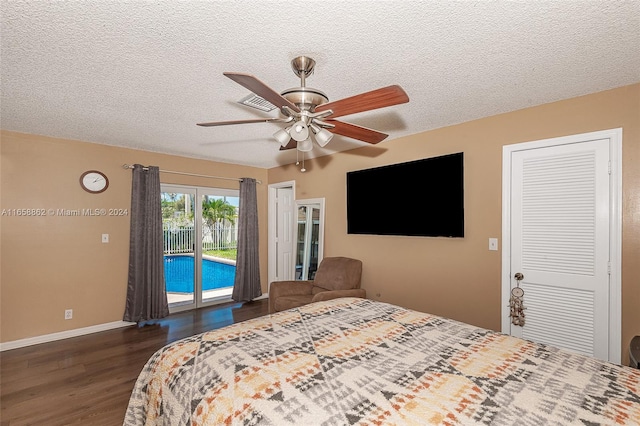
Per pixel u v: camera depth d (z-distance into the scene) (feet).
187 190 14.98
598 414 3.17
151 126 10.05
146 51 5.66
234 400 3.51
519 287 8.63
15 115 9.02
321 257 14.53
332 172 14.15
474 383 3.79
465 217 9.64
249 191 16.53
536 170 8.34
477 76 6.66
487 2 4.39
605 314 7.34
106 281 12.44
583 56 5.85
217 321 13.41
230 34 5.15
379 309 6.95
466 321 9.60
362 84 7.04
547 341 8.16
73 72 6.43
